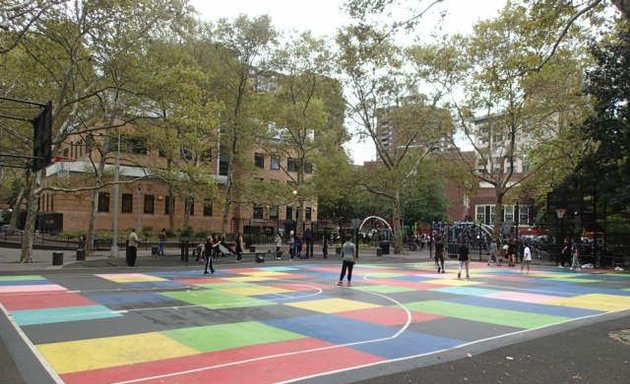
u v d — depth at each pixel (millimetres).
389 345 9609
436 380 7109
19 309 13141
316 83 43531
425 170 44531
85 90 27656
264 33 40438
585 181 36156
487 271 29156
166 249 40656
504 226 52781
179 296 15828
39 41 23984
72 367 7816
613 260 35438
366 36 12953
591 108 38594
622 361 8344
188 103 27500
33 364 7938
